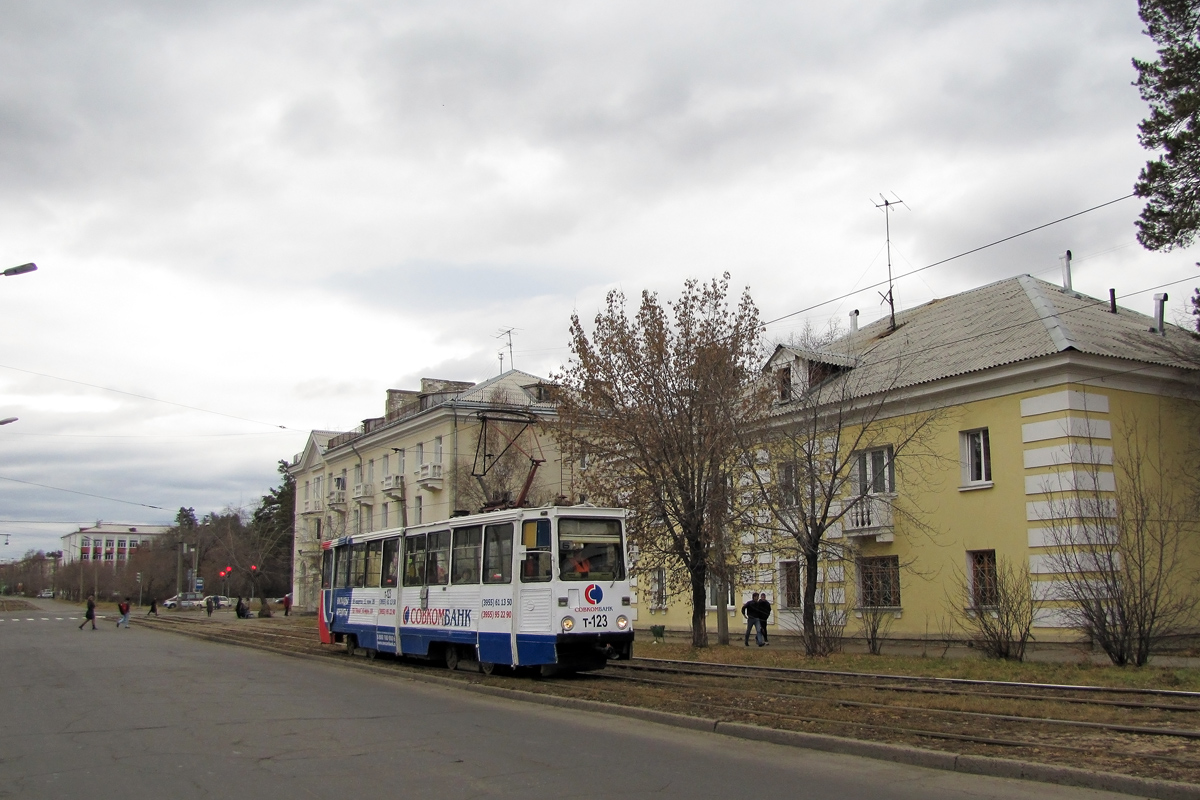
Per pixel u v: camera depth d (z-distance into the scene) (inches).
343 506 2386.8
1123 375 884.0
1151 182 810.2
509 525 721.0
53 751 404.5
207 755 392.2
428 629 814.5
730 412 920.3
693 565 933.8
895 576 1007.0
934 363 999.6
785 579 1151.0
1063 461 848.3
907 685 587.5
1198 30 798.5
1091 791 310.0
